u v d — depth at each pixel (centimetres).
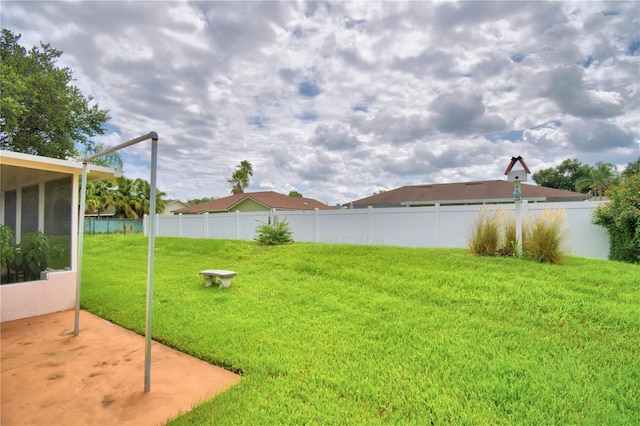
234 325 432
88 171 568
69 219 574
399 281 582
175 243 1236
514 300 463
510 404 255
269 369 317
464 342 363
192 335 405
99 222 2628
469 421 236
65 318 508
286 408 254
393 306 480
